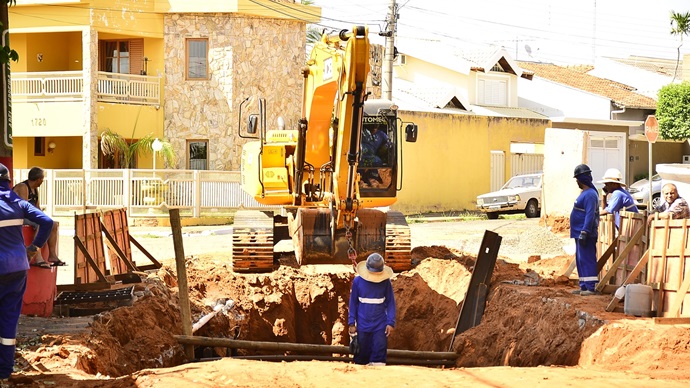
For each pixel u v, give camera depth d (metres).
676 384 8.38
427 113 37.06
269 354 16.00
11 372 8.67
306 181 16.41
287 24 35.03
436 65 45.03
